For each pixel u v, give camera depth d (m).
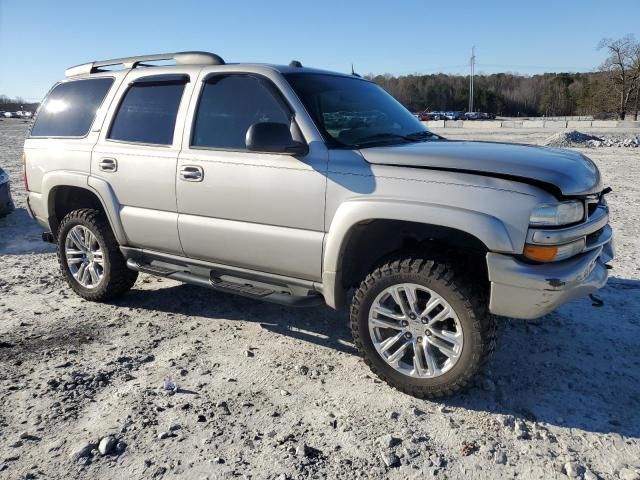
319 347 4.14
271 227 3.75
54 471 2.72
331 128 3.70
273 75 3.88
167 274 4.43
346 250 3.53
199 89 4.18
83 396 3.41
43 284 5.64
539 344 4.10
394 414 3.22
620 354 3.94
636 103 73.06
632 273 5.71
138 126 4.49
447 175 3.14
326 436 3.02
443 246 3.38
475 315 3.14
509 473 2.73
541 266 2.99
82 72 5.13
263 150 3.48
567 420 3.17
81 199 5.30
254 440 2.98
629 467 2.76
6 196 8.89
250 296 3.96
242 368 3.80
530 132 38.25
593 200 3.33
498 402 3.36
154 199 4.32
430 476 2.70
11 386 3.52
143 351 4.06
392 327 3.43
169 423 3.12
